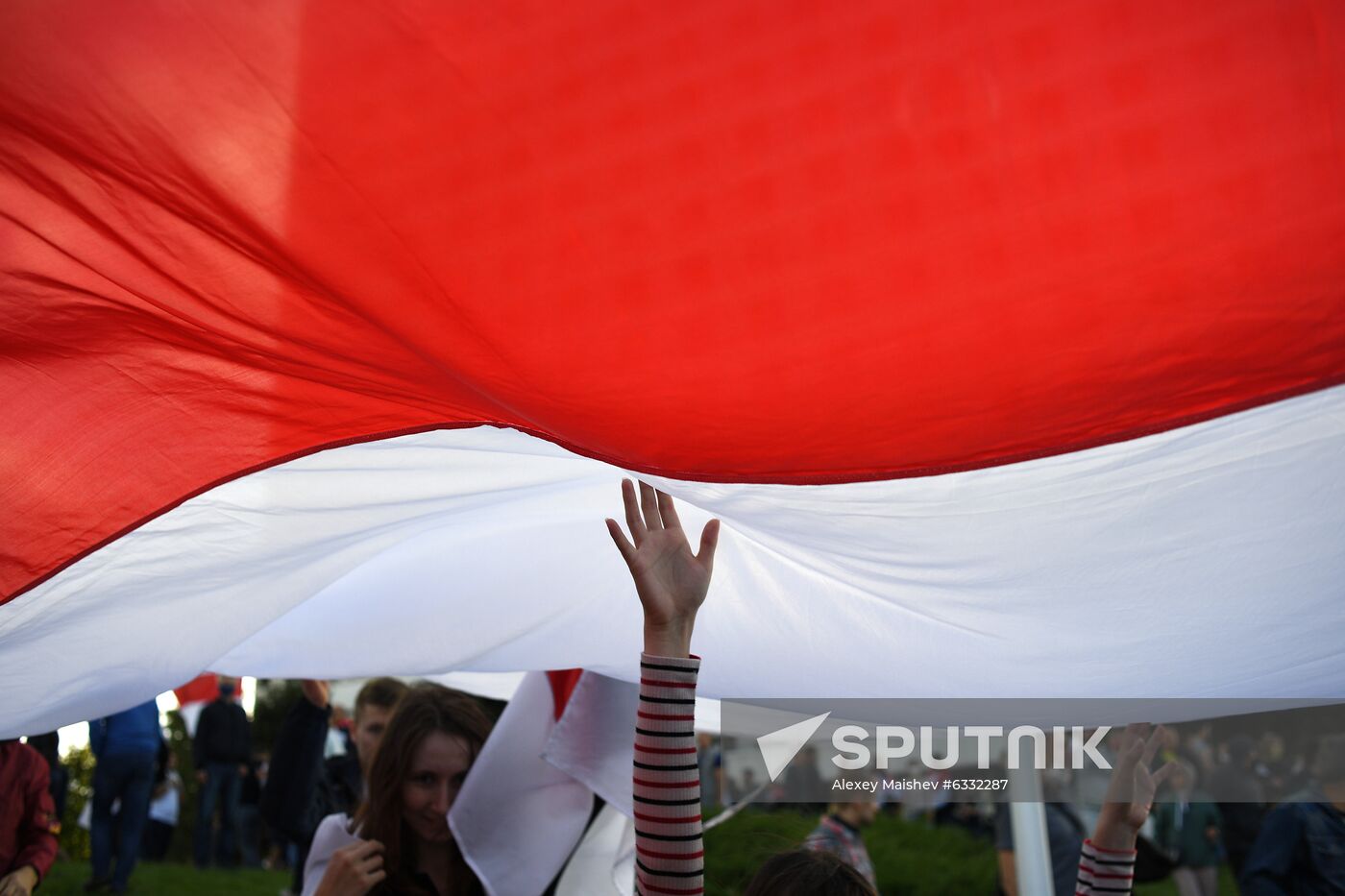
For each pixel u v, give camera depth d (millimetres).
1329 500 1710
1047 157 1189
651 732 1756
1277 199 1201
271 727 9836
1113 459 1635
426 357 1641
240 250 1563
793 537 1964
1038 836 3609
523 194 1303
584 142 1245
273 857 8055
